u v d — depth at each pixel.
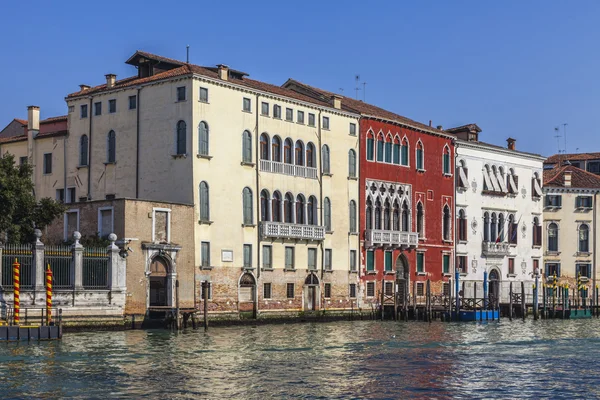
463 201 68.75
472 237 69.44
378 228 61.75
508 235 72.88
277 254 54.38
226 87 51.47
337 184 58.59
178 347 38.34
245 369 32.59
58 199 55.34
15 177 44.62
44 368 31.66
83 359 33.81
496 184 71.62
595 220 79.19
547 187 78.31
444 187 67.12
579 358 37.22
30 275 41.81
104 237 46.66
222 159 51.06
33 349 36.12
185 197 49.59
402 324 55.97
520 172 74.44
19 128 64.19
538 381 31.19
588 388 29.98
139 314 46.16
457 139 68.19
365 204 60.56
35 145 56.88
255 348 38.94
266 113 53.97
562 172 80.19
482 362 35.66
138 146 51.62
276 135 54.56
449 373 32.59
